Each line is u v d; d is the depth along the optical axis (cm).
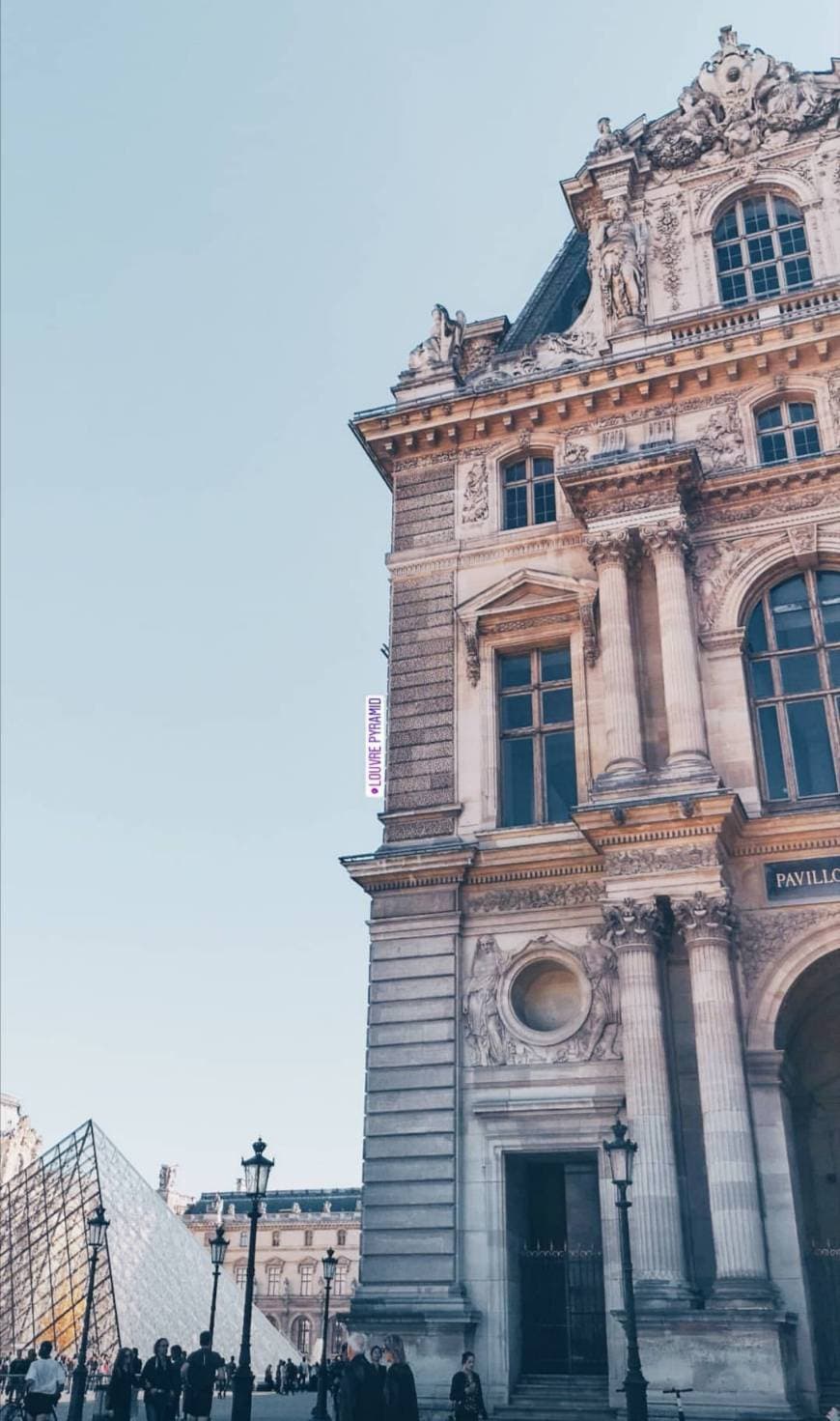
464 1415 2256
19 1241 7544
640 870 2766
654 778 2861
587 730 3181
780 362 3375
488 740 3284
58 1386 2541
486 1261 2739
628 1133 2598
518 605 3381
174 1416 2844
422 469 3756
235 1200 16662
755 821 2858
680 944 2775
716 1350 2355
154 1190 8544
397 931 3102
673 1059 2691
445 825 3222
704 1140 2562
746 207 3778
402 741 3388
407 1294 2722
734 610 3153
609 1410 2527
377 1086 2961
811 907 2773
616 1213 2633
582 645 3275
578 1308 2778
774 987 2728
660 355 3453
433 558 3588
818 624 3134
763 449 3369
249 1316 2333
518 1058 2891
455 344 3934
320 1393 3772
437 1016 2972
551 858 3022
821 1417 2394
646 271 3762
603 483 3238
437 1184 2809
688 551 3206
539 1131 2808
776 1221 2536
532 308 4112
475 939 3052
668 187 3850
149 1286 7600
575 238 4209
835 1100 3025
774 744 3067
